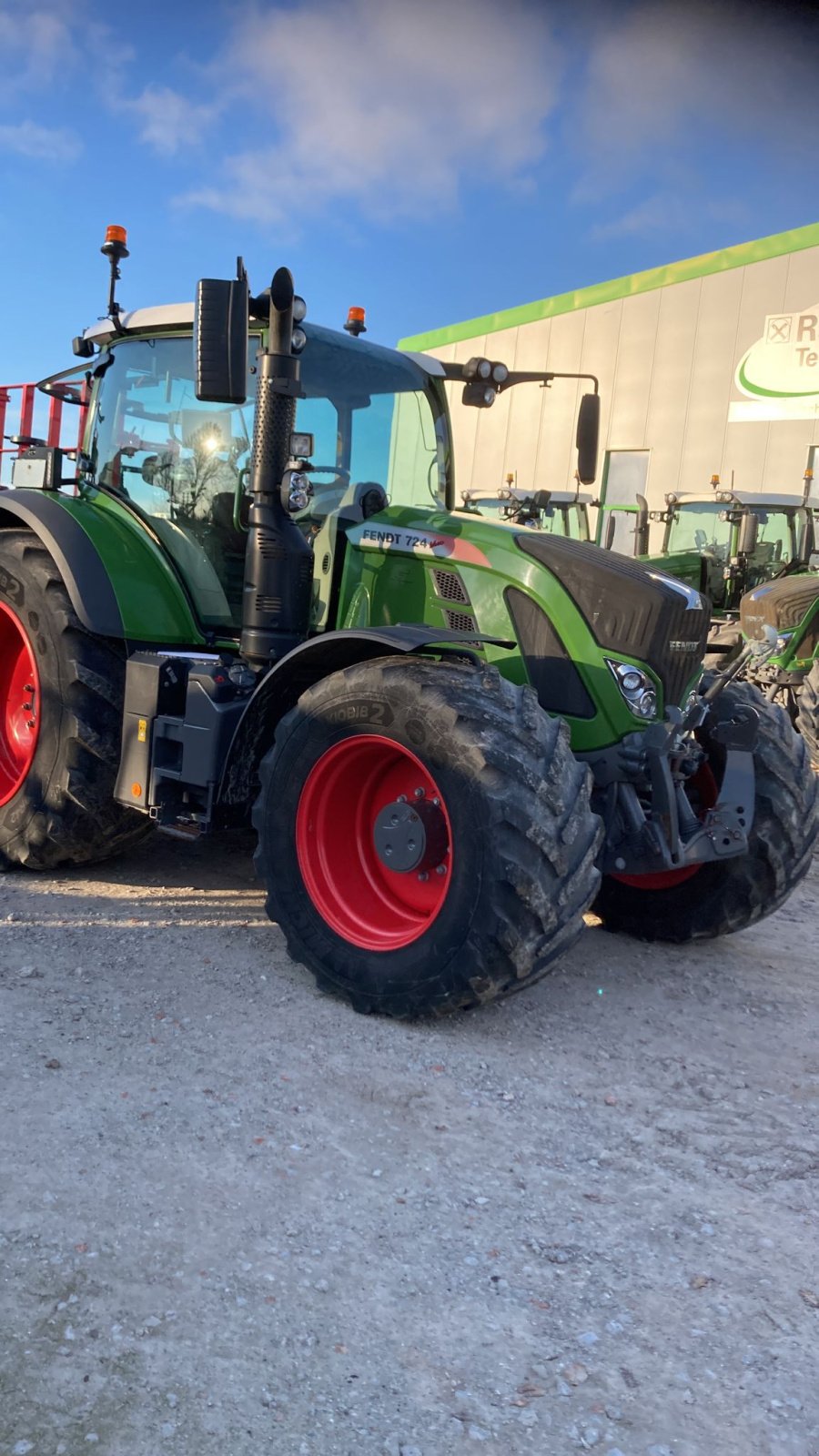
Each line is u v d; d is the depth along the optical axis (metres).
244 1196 2.32
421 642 3.15
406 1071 2.97
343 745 3.35
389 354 4.44
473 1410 1.78
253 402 4.19
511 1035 3.29
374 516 4.06
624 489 17.95
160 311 4.46
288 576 3.86
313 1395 1.78
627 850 3.59
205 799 3.86
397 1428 1.73
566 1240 2.28
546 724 3.18
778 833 3.97
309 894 3.43
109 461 4.73
